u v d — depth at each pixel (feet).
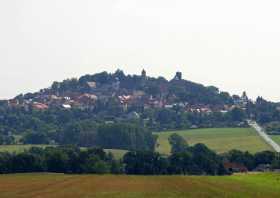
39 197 589.32
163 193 638.53
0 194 628.28
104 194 629.10
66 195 615.16
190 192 647.56
